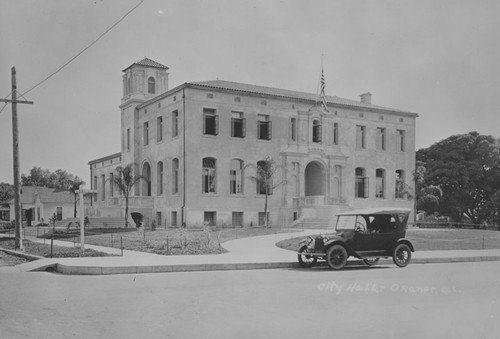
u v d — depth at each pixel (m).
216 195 43.44
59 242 27.55
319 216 45.22
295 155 47.22
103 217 44.34
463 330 7.81
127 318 8.55
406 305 9.81
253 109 45.66
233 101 44.69
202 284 12.63
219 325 8.05
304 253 16.98
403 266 17.66
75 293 11.12
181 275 14.69
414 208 53.78
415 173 53.78
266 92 46.69
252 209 45.19
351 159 51.06
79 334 7.52
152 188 48.25
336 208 45.31
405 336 7.44
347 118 51.16
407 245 17.78
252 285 12.47
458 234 33.19
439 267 17.58
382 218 17.70
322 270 16.34
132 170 50.22
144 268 15.49
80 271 15.04
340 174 50.28
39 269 15.82
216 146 43.69
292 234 31.92
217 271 15.89
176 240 25.02
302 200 47.06
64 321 8.34
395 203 53.50
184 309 9.31
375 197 52.53
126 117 52.66
